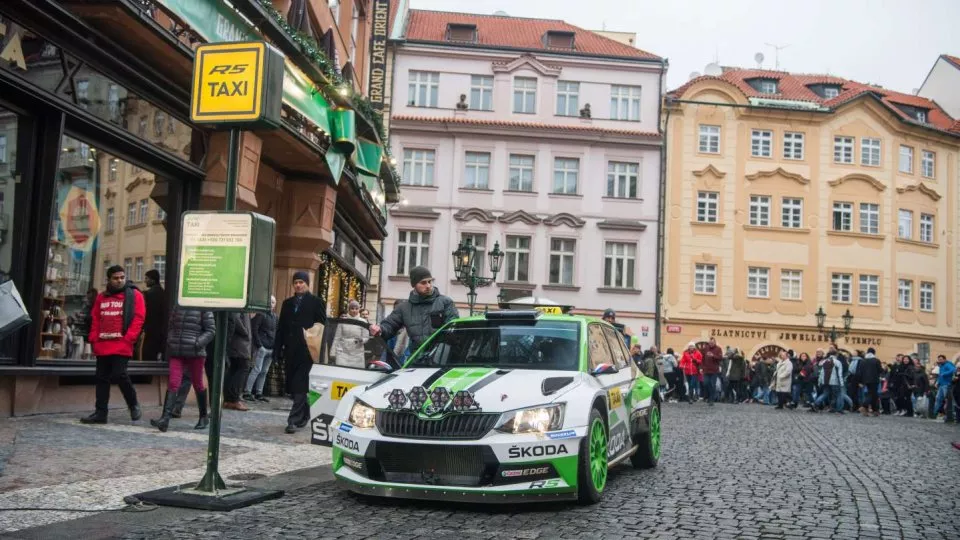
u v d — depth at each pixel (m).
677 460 10.53
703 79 43.53
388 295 40.69
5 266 10.00
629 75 42.84
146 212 12.79
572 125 42.22
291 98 13.84
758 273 43.41
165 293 13.45
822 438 15.18
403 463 6.57
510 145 41.81
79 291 11.32
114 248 12.01
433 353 8.16
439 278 41.00
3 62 9.33
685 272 42.66
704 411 23.94
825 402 29.02
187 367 10.59
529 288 41.16
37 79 9.87
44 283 10.34
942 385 25.02
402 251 41.16
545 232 41.53
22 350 10.23
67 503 6.08
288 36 13.37
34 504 5.98
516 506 6.84
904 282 45.34
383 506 6.70
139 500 6.28
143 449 8.62
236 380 13.82
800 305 43.47
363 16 27.83
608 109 42.56
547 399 6.75
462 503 6.88
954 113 50.44
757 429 16.86
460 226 41.31
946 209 47.00
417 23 44.69
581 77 42.62
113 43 10.91
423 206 41.34
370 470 6.64
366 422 6.80
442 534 5.79
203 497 6.43
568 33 43.69
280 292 18.47
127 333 10.41
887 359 44.25
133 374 12.48
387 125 41.28
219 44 6.70
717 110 43.72
